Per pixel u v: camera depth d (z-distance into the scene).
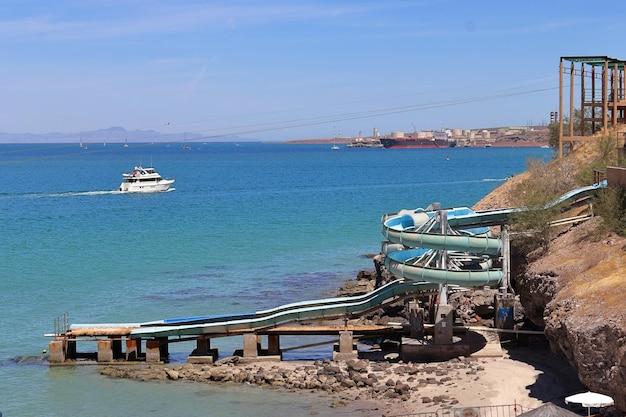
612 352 36.38
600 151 80.56
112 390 48.81
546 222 61.91
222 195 185.12
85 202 170.62
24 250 102.38
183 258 96.12
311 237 113.31
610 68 97.44
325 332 56.00
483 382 46.50
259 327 55.81
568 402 38.50
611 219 54.34
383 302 58.19
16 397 47.59
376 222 129.25
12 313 67.94
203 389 48.69
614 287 42.16
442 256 56.50
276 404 45.31
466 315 60.84
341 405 44.53
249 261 94.00
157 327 56.62
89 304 71.38
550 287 49.66
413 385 47.00
